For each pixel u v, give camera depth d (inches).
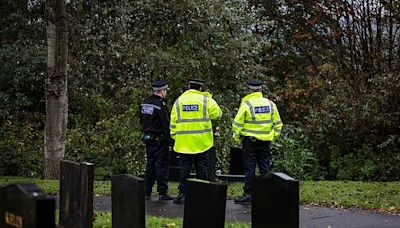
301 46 984.9
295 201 218.4
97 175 584.7
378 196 413.4
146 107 388.8
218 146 567.8
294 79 919.7
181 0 636.1
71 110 742.5
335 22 919.7
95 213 335.0
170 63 622.2
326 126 642.2
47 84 545.0
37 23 815.7
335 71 779.4
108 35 689.6
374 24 869.2
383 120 617.3
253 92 384.5
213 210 232.7
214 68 658.2
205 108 371.9
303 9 981.2
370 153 626.2
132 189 257.9
